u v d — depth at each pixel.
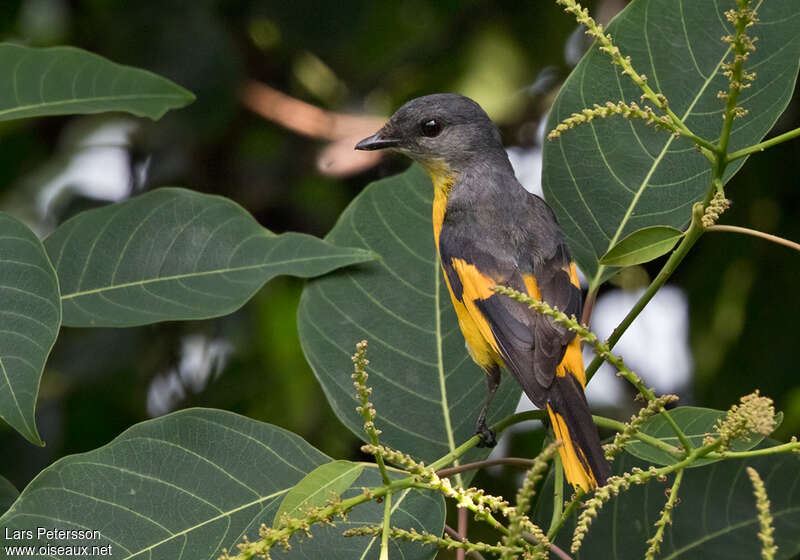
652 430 7.04
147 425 7.24
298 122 13.58
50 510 6.87
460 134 9.95
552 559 7.71
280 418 12.30
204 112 12.38
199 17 12.29
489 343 8.26
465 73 14.12
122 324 7.99
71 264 8.28
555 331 7.83
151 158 13.58
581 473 6.82
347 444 12.28
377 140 10.24
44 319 6.71
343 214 9.07
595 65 8.38
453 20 13.99
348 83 14.39
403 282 8.76
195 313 8.04
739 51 6.02
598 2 13.52
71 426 11.99
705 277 11.58
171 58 12.22
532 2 13.70
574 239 8.38
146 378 12.43
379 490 5.87
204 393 12.40
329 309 8.59
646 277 12.24
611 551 7.71
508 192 9.52
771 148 11.45
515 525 4.86
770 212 11.46
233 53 12.41
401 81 14.26
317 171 13.60
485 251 8.73
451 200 9.34
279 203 13.61
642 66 8.28
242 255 8.34
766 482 7.59
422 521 6.98
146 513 6.97
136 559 6.82
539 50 13.98
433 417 8.20
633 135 8.35
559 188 8.45
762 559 7.44
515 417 7.82
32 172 13.77
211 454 7.25
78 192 13.29
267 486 7.18
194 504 7.07
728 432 5.57
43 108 8.18
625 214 8.30
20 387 6.53
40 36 13.14
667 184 8.27
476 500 5.86
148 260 8.31
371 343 8.46
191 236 8.40
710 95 8.13
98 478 7.03
